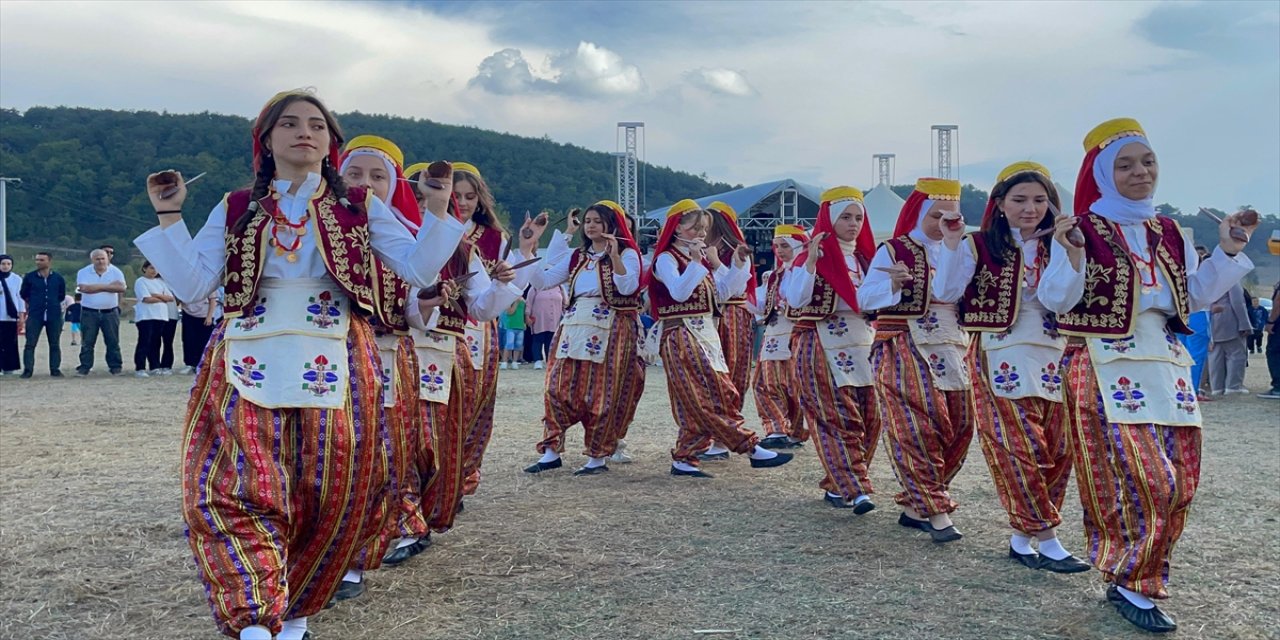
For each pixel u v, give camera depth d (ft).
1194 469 12.63
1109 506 12.89
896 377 17.07
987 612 13.17
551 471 23.91
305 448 10.51
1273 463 25.09
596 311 23.63
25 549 16.16
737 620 12.85
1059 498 15.61
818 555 16.03
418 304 13.69
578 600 13.66
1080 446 13.14
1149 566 12.39
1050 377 15.19
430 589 14.14
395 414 13.83
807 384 19.13
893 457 17.04
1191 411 12.75
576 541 16.83
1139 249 13.01
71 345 79.15
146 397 40.37
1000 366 15.30
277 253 10.69
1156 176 13.08
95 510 19.17
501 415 34.50
